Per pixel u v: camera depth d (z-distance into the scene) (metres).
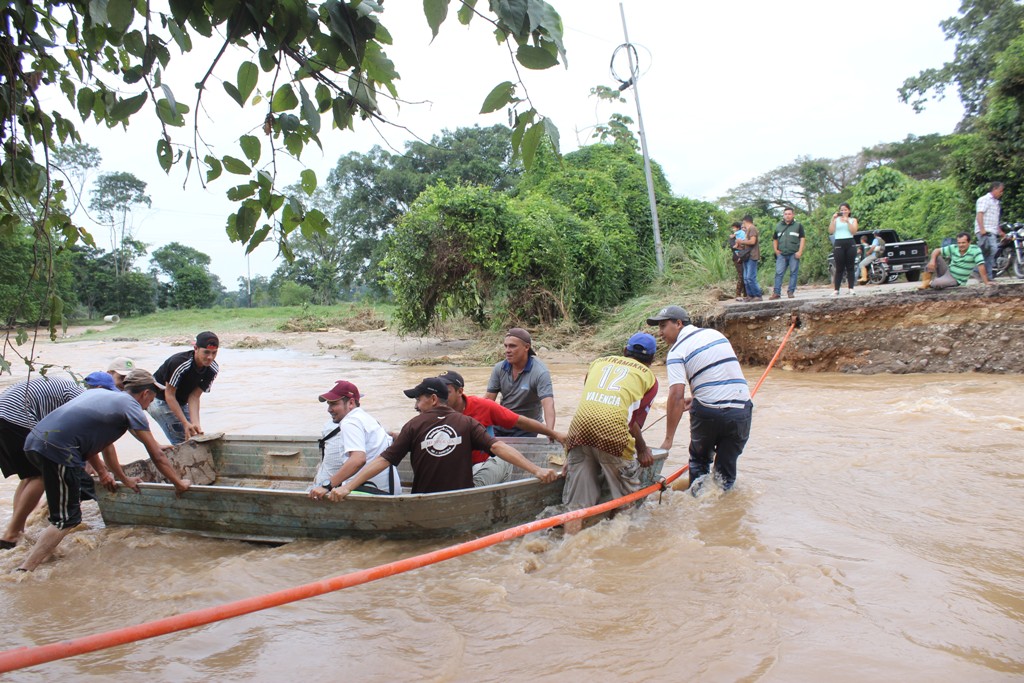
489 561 5.00
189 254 72.06
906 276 19.25
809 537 5.15
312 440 6.62
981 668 3.43
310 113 2.49
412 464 5.48
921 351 12.95
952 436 7.91
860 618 3.94
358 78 2.51
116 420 5.25
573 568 4.80
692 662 3.56
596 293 19.78
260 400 12.77
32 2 2.81
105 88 2.91
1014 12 25.81
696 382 6.15
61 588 4.75
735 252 15.97
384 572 3.66
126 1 2.09
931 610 4.02
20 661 2.62
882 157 40.69
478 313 20.28
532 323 19.47
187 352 7.12
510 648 3.78
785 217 15.34
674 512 5.80
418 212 19.03
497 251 19.05
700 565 4.71
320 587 3.39
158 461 5.39
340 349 23.42
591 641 3.82
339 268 48.97
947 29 28.33
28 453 5.03
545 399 6.41
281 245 2.81
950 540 5.01
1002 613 3.97
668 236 22.33
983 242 13.70
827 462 7.11
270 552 5.29
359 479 5.18
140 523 5.79
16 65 2.82
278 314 43.94
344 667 3.65
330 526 5.31
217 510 5.48
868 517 5.52
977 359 12.55
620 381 5.49
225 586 4.67
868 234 19.44
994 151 17.86
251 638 3.98
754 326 14.57
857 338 13.38
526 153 2.42
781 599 4.19
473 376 15.09
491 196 19.08
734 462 6.27
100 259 58.47
